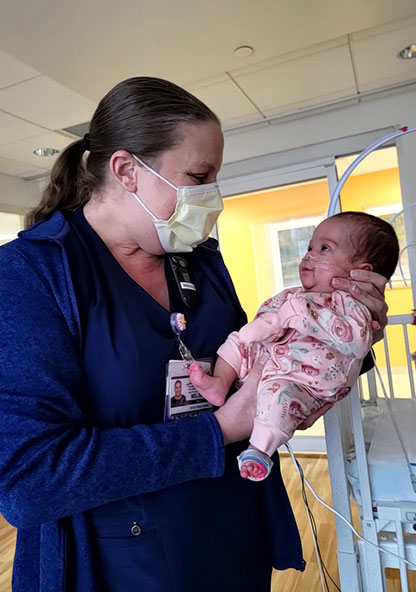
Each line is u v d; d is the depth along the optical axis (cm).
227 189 357
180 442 65
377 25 213
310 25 200
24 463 55
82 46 200
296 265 385
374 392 213
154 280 86
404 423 167
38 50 200
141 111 73
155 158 74
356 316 89
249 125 334
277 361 90
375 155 446
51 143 332
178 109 74
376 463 130
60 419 61
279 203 384
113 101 76
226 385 86
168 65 225
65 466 57
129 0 172
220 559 81
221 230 399
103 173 78
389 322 216
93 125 80
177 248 83
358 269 104
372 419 181
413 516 124
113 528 71
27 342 59
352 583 126
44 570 68
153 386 73
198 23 192
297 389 87
